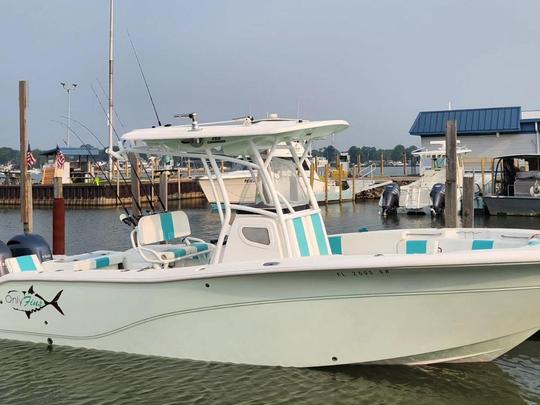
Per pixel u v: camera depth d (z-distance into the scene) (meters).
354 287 4.95
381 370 5.27
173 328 5.46
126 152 6.15
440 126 33.78
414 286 4.85
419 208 23.52
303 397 5.02
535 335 6.57
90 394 5.21
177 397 5.08
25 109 13.01
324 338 5.13
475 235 6.45
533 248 4.71
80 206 32.28
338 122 6.09
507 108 33.12
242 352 5.32
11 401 5.10
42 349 6.05
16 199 34.72
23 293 6.10
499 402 5.04
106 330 5.73
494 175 22.41
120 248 15.35
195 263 6.66
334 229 19.39
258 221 5.53
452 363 5.32
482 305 4.85
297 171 6.33
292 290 5.06
